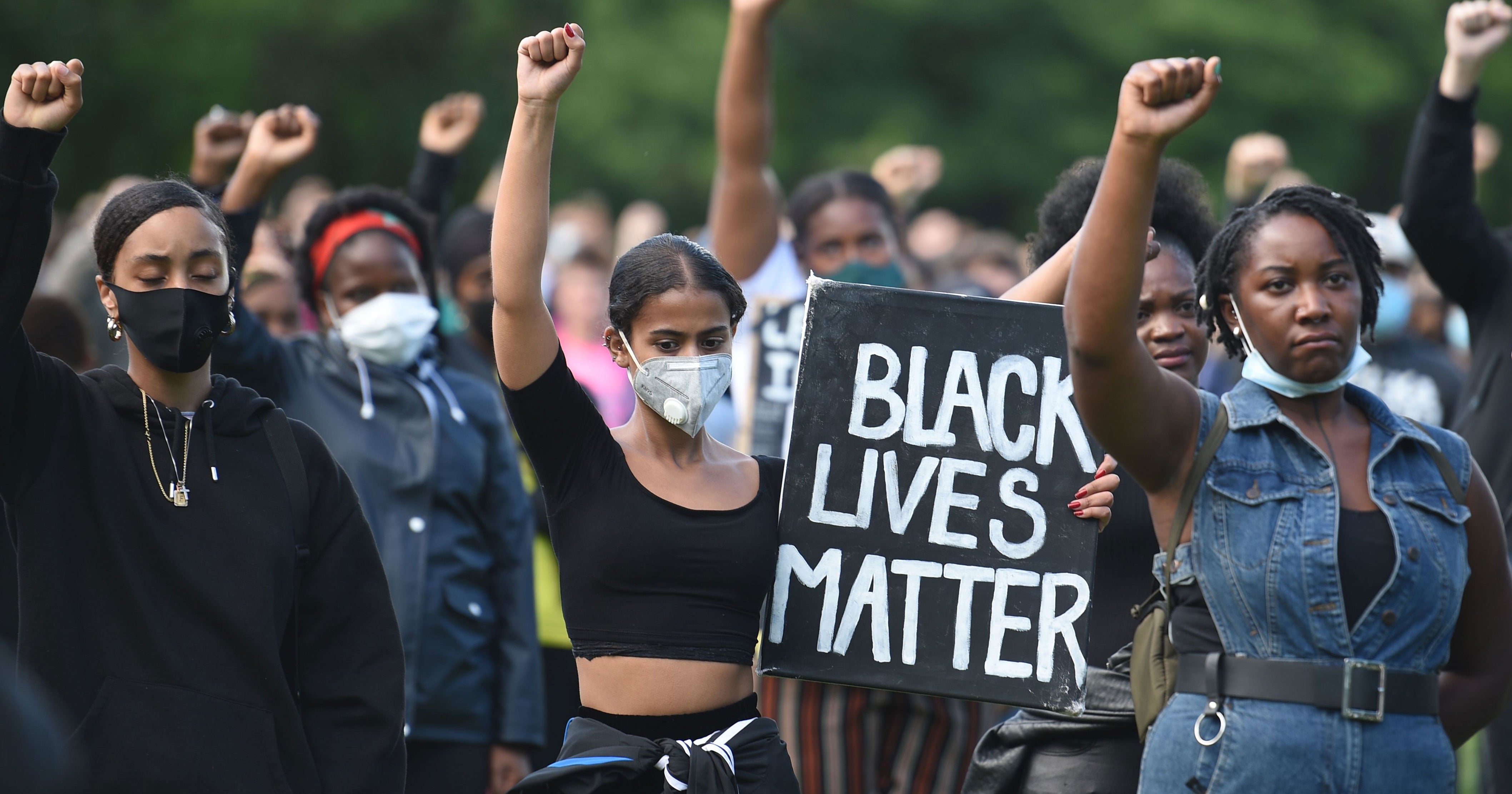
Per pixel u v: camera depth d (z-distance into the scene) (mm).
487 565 19984
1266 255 13398
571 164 80438
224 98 76875
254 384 19453
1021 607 15008
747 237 26266
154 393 14305
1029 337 15453
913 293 15539
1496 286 20875
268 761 13617
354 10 79250
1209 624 13250
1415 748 12797
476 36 84062
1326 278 13344
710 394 14484
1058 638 14930
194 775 13266
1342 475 13242
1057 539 15094
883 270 25672
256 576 13891
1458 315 38906
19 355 13453
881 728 19688
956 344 15438
